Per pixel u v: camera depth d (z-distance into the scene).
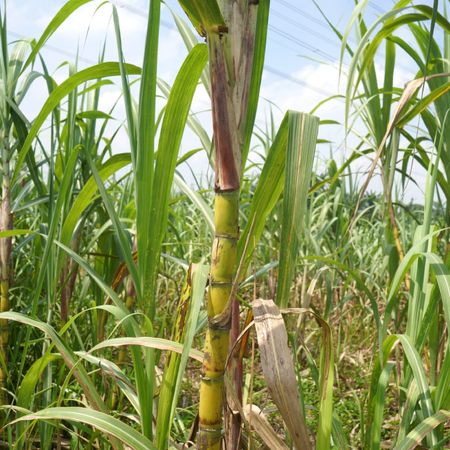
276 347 0.65
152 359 0.85
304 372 2.29
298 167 0.68
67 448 1.45
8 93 1.30
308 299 1.08
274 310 0.68
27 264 1.75
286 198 0.68
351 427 1.70
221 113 0.68
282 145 0.77
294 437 0.63
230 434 0.87
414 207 2.45
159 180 0.82
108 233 1.53
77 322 1.75
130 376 1.56
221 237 0.71
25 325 1.52
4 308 1.35
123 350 1.53
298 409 0.63
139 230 0.81
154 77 0.80
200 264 0.84
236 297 0.88
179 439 1.43
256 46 0.75
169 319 2.01
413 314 1.11
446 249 1.34
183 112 0.81
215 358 0.73
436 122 1.33
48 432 1.17
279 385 0.64
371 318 2.57
